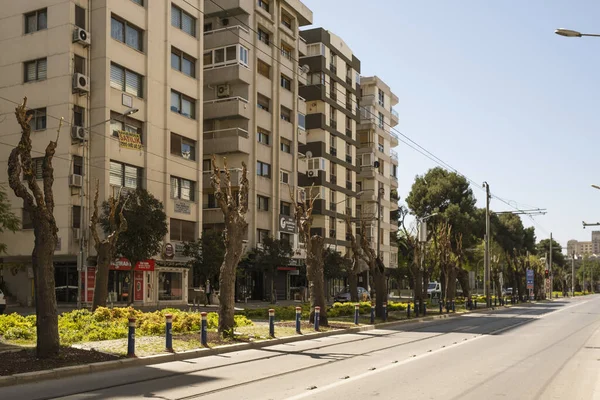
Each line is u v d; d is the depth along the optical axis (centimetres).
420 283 3678
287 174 5519
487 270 5081
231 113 4775
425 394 1004
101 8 3616
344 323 2612
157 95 3994
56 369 1193
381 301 3095
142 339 1716
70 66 3488
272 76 5328
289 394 991
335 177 6316
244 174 2112
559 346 1836
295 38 5675
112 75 3650
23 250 3600
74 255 3450
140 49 3903
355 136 6912
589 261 15762
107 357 1363
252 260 4791
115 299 3581
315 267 2495
